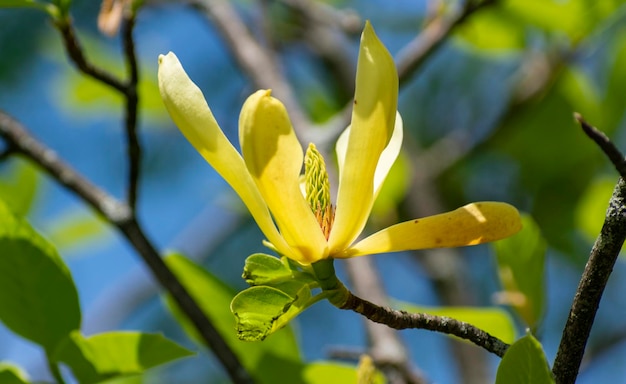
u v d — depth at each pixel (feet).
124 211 4.08
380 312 3.42
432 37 4.73
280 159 3.34
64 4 3.84
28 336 3.80
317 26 6.78
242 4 6.91
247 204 3.40
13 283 3.77
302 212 3.37
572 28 4.97
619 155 3.25
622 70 5.60
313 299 3.41
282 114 3.33
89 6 6.48
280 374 4.06
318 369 4.03
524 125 5.74
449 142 6.08
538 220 5.51
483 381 5.07
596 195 4.75
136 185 4.06
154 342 3.79
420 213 5.98
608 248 3.29
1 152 4.19
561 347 3.35
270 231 3.40
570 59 5.21
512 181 6.05
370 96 3.35
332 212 3.47
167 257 4.09
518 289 3.78
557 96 5.64
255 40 6.13
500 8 4.94
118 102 6.23
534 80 5.44
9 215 3.76
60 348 3.80
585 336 3.33
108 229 5.94
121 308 6.07
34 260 3.77
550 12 4.90
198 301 4.11
